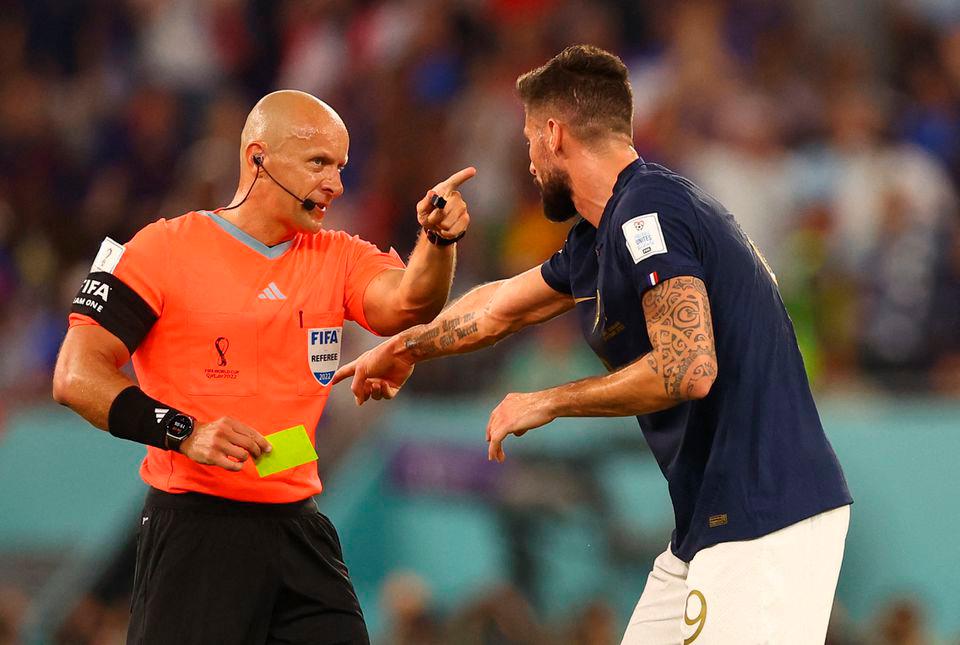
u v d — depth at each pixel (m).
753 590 14.15
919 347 34.25
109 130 45.00
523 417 14.45
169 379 15.12
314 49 45.78
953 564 30.47
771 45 42.94
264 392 15.20
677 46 42.28
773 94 41.53
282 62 47.19
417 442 32.31
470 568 31.52
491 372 33.50
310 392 15.53
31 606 33.12
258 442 14.31
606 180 15.10
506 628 29.14
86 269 39.34
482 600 29.36
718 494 14.44
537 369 32.66
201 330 15.08
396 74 43.53
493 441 14.61
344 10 46.22
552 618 30.84
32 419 35.12
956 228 37.03
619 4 44.03
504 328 17.08
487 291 17.48
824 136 40.19
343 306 16.00
